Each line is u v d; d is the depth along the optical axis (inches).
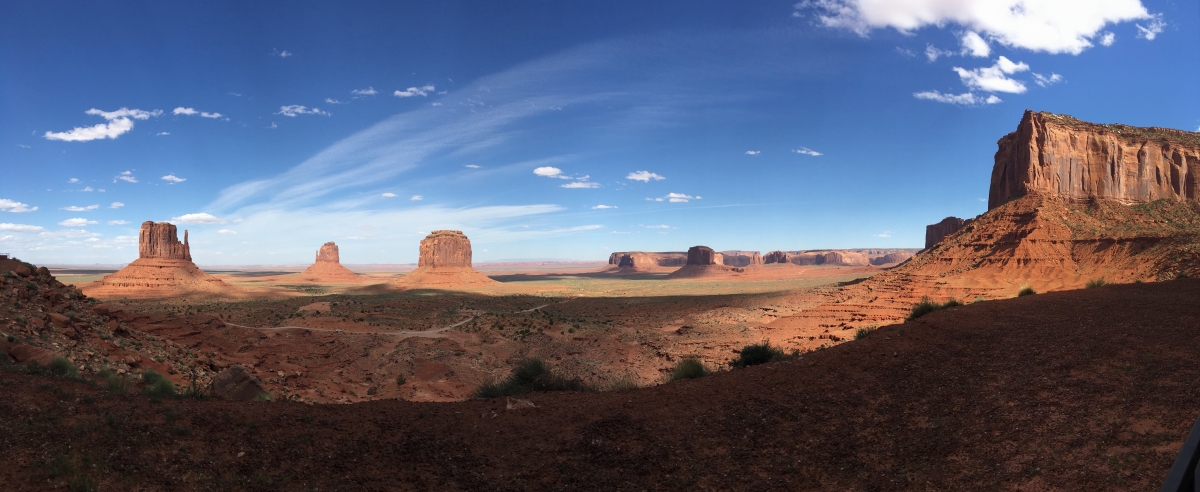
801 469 387.2
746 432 448.5
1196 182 4015.8
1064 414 401.7
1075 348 552.1
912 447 396.8
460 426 468.1
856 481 364.2
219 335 1893.5
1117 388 432.1
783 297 4143.7
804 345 2118.6
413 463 400.8
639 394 558.9
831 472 379.2
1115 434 360.2
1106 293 933.8
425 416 485.7
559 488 375.6
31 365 605.9
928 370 548.1
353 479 374.3
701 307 3971.5
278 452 400.8
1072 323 667.4
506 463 408.8
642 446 432.1
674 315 3587.6
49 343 766.5
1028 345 585.6
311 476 374.3
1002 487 329.1
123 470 355.6
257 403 502.3
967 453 375.2
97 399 464.1
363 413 488.1
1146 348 525.0
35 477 339.6
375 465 394.6
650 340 2517.2
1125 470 317.1
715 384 575.2
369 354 1974.7
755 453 414.3
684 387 574.9
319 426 448.1
